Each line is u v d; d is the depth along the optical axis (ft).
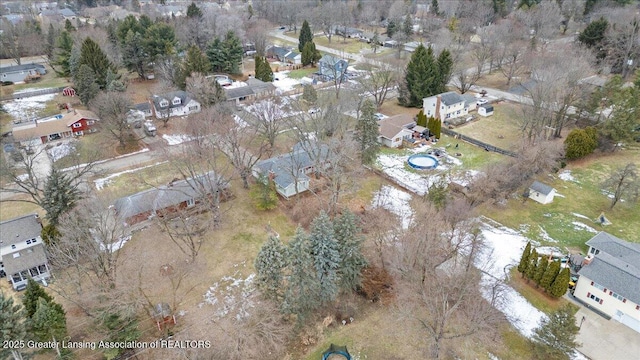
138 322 107.55
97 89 229.25
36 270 127.03
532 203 164.76
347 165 176.24
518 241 144.36
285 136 207.10
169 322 113.19
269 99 215.92
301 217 154.51
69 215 121.49
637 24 278.46
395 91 279.49
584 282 119.44
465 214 135.54
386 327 114.83
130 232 147.23
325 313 118.62
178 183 164.04
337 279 114.83
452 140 214.48
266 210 160.35
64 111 240.12
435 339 103.40
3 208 158.92
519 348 108.68
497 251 139.54
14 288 124.16
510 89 275.39
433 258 113.39
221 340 106.22
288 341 110.42
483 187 159.02
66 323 110.83
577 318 115.44
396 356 106.93
